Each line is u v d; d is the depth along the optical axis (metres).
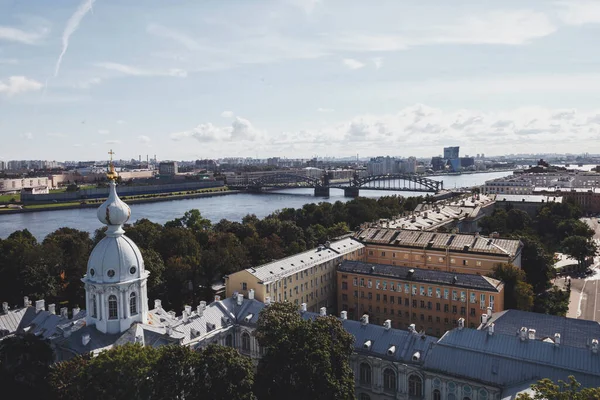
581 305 177.75
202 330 118.00
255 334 103.25
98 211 103.81
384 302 166.12
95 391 75.38
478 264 181.50
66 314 120.25
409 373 101.94
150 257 178.38
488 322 119.88
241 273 149.00
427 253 191.88
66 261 190.50
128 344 82.19
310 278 167.50
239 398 77.75
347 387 86.88
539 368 90.81
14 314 120.00
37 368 88.69
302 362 84.31
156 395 76.62
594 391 66.88
